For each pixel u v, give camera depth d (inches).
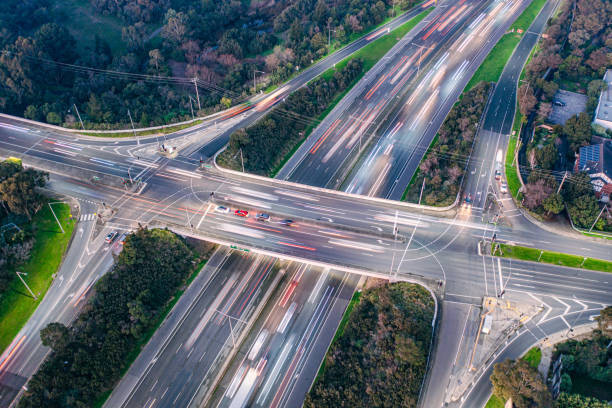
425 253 6589.6
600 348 5506.9
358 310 6102.4
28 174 6845.5
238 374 5654.5
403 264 6422.2
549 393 4874.5
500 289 6220.5
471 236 6875.0
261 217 6943.9
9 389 5354.3
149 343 5880.9
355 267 6294.3
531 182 7529.5
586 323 5856.3
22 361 5585.6
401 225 6998.0
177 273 6510.8
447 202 7288.4
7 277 6240.2
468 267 6446.9
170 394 5452.8
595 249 6732.3
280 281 6614.2
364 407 5162.4
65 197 7381.9
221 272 6673.2
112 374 5428.2
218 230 6791.3
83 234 6875.0
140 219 7022.6
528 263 6540.4
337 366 5551.2
